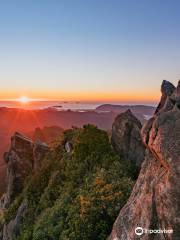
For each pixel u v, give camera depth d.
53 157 49.97
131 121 38.31
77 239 24.58
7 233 48.34
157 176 17.09
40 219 33.06
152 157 19.16
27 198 46.84
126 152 36.69
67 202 31.45
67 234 26.02
